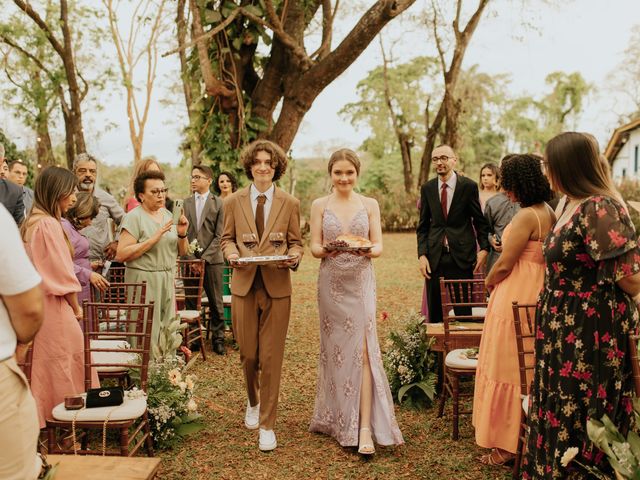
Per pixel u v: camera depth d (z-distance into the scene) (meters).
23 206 5.85
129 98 19.91
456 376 3.96
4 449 1.85
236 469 3.57
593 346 2.63
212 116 9.14
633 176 26.83
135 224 4.50
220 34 8.84
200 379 5.38
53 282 3.45
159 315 4.55
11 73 20.53
